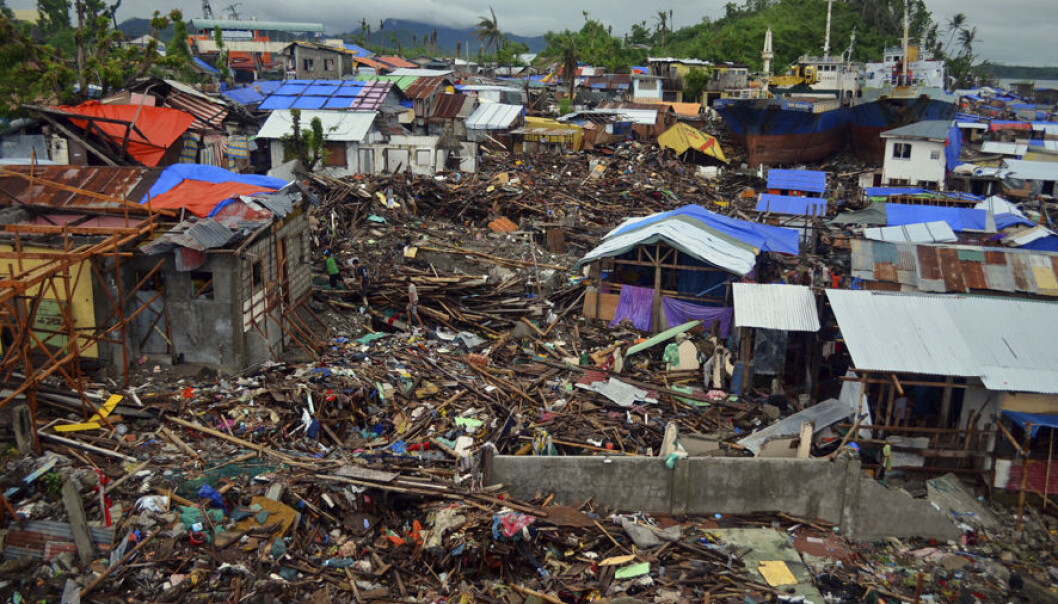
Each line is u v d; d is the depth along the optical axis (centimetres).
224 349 2047
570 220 4300
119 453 1622
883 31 13700
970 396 2012
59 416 1728
